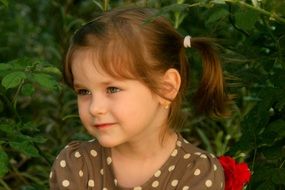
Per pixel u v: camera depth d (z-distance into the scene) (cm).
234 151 414
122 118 337
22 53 745
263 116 405
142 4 539
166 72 354
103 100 338
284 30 417
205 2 392
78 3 710
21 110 665
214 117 396
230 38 498
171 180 361
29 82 431
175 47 363
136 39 342
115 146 361
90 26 345
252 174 404
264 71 454
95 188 367
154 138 358
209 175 359
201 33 498
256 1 382
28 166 621
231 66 432
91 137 474
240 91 525
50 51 728
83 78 340
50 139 597
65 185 366
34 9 807
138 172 361
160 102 354
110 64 335
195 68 468
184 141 370
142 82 342
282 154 400
